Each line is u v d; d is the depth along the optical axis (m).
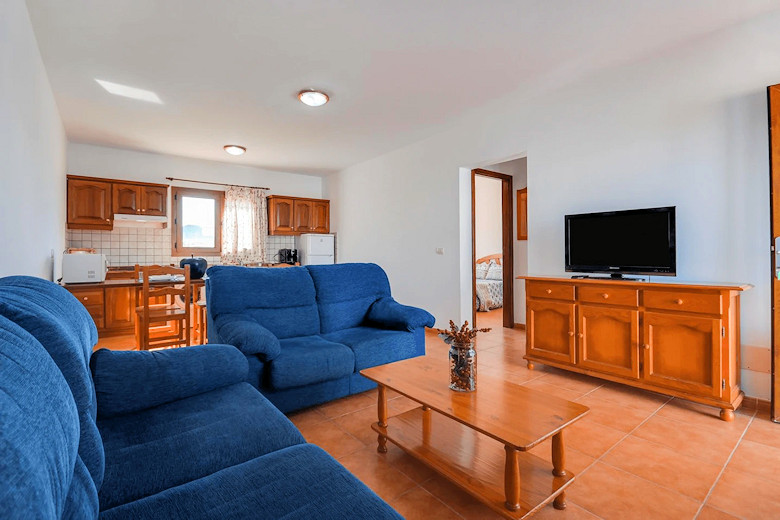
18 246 2.16
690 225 2.78
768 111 2.29
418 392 1.73
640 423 2.26
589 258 3.18
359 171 6.30
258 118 4.21
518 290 5.05
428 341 4.47
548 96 3.65
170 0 2.27
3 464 0.50
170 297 5.05
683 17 2.49
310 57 2.94
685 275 2.80
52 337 0.91
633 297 2.65
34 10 2.34
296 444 1.27
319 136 4.88
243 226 6.39
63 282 3.48
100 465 0.94
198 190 6.09
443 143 4.81
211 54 2.88
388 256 5.72
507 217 5.13
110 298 4.71
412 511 1.51
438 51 2.88
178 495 0.94
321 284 3.08
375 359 2.69
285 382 2.24
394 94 3.63
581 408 1.55
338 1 2.30
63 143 4.43
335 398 2.53
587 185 3.36
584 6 2.37
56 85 3.34
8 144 1.92
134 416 1.39
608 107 3.22
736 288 2.22
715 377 2.29
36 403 0.64
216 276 2.69
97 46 2.75
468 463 1.65
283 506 0.90
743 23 2.55
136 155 5.55
